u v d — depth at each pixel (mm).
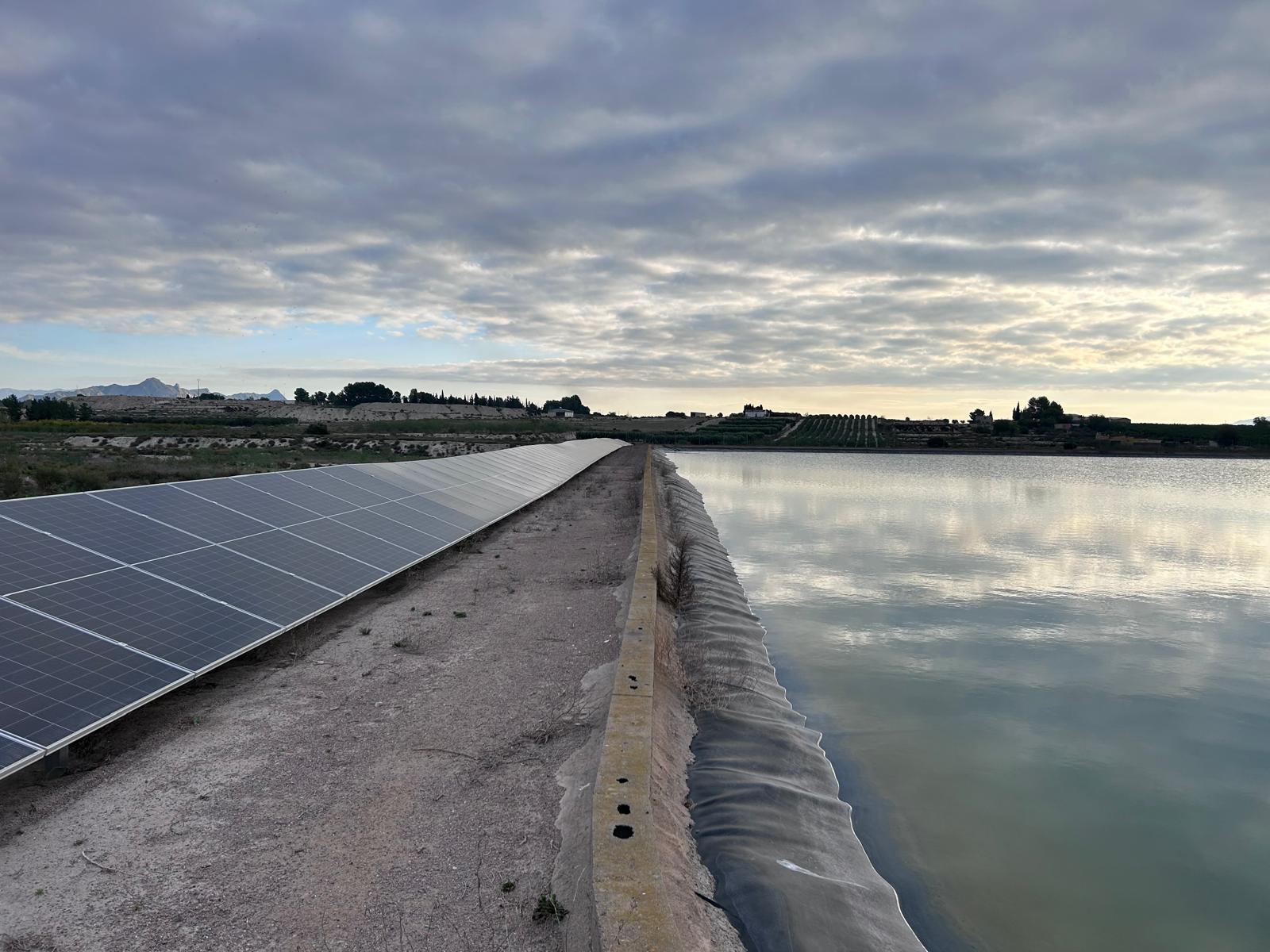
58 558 8266
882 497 42562
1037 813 8109
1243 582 20484
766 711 9734
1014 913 6352
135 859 5008
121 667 6828
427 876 4809
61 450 45719
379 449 60312
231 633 8242
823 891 5789
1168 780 9016
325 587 10500
